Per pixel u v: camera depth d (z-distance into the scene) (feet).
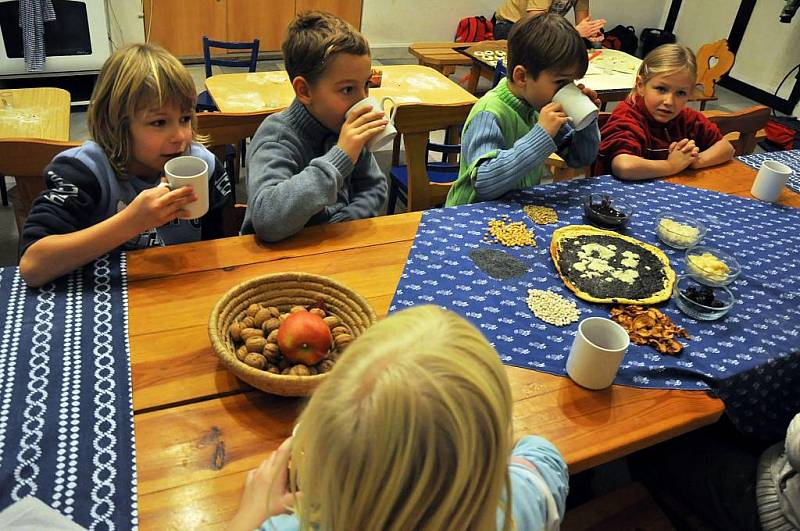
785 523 3.84
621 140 6.77
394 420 1.65
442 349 1.77
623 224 5.37
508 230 5.06
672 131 7.32
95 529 2.56
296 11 17.10
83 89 13.70
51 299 3.80
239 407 3.23
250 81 9.65
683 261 4.95
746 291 4.64
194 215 4.09
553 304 4.25
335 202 4.93
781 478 3.87
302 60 4.82
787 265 5.04
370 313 3.55
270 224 4.50
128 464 2.85
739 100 18.66
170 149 4.38
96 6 13.12
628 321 4.13
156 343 3.57
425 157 7.02
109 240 3.90
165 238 4.92
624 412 3.48
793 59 17.39
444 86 10.27
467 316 4.04
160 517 2.65
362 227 4.93
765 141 12.94
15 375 3.24
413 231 4.94
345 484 1.73
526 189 5.82
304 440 1.83
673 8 21.35
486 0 19.62
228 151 8.32
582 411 3.45
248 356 3.24
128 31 15.76
